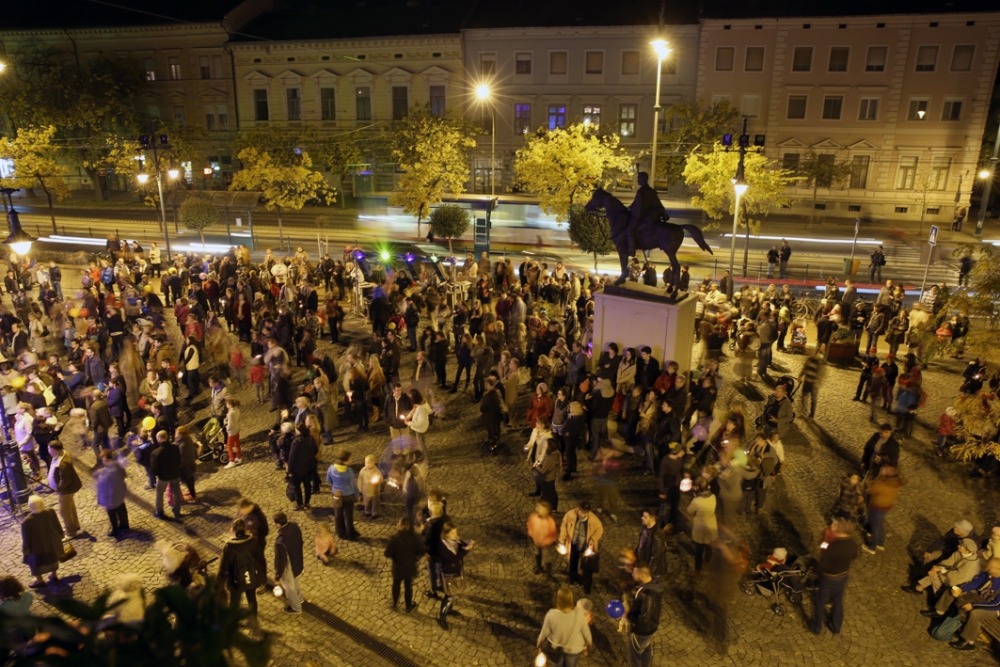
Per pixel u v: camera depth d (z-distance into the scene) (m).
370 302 22.73
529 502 12.54
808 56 44.84
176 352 20.86
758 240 38.91
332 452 14.53
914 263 34.12
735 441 11.55
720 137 41.81
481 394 16.75
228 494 12.97
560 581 10.41
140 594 2.73
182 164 53.12
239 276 23.86
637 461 13.88
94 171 53.94
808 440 14.88
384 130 50.12
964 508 12.39
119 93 53.03
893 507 12.39
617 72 47.28
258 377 16.86
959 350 12.72
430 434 15.24
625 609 8.72
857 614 9.76
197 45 53.56
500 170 50.38
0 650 2.33
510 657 8.97
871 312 21.34
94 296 21.81
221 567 8.91
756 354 18.92
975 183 51.00
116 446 14.94
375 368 15.60
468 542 9.77
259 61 52.81
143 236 41.38
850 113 45.41
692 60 46.25
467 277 26.55
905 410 14.60
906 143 45.19
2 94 50.62
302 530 11.79
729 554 10.03
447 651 9.09
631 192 44.12
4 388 14.36
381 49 50.16
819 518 12.02
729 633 9.38
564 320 21.31
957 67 43.34
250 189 39.81
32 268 27.83
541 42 47.62
